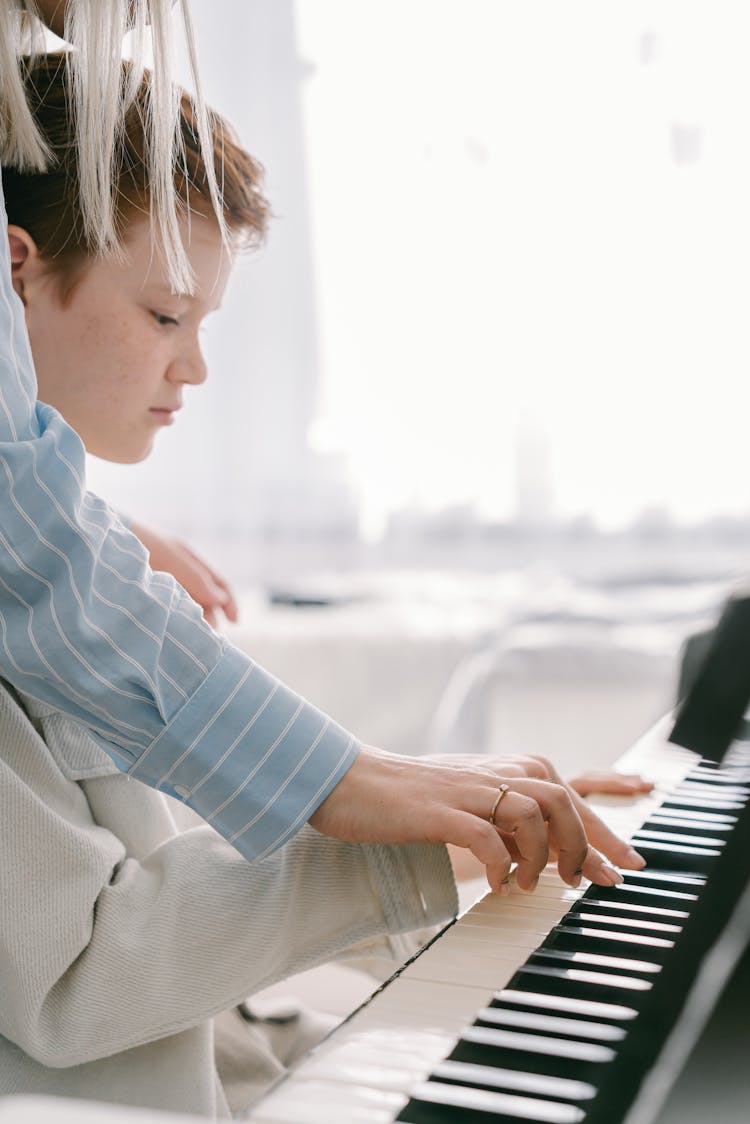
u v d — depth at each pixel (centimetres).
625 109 280
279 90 291
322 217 291
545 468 288
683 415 281
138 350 87
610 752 228
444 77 286
